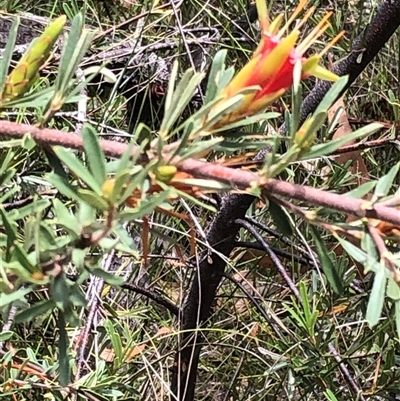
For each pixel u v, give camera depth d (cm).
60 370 17
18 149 33
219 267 56
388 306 42
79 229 16
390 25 43
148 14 53
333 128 49
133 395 48
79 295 17
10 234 17
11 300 16
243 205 51
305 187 18
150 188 18
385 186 19
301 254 58
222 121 19
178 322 57
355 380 49
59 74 18
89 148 16
